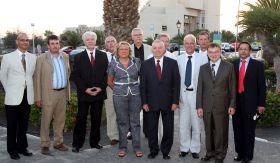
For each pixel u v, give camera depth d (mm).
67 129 7762
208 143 5805
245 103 5570
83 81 6230
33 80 6156
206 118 5684
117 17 9664
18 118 6109
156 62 5945
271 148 6629
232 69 5582
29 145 6820
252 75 5559
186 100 6047
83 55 6250
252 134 5656
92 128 6547
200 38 6465
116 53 6164
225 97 5578
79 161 5934
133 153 6344
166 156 6016
